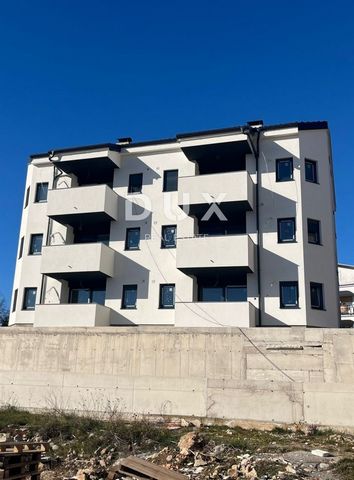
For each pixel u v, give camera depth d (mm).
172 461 12758
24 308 27609
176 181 27109
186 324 23391
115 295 26312
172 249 26094
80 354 21188
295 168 25031
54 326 23875
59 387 20797
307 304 23141
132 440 15023
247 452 13570
